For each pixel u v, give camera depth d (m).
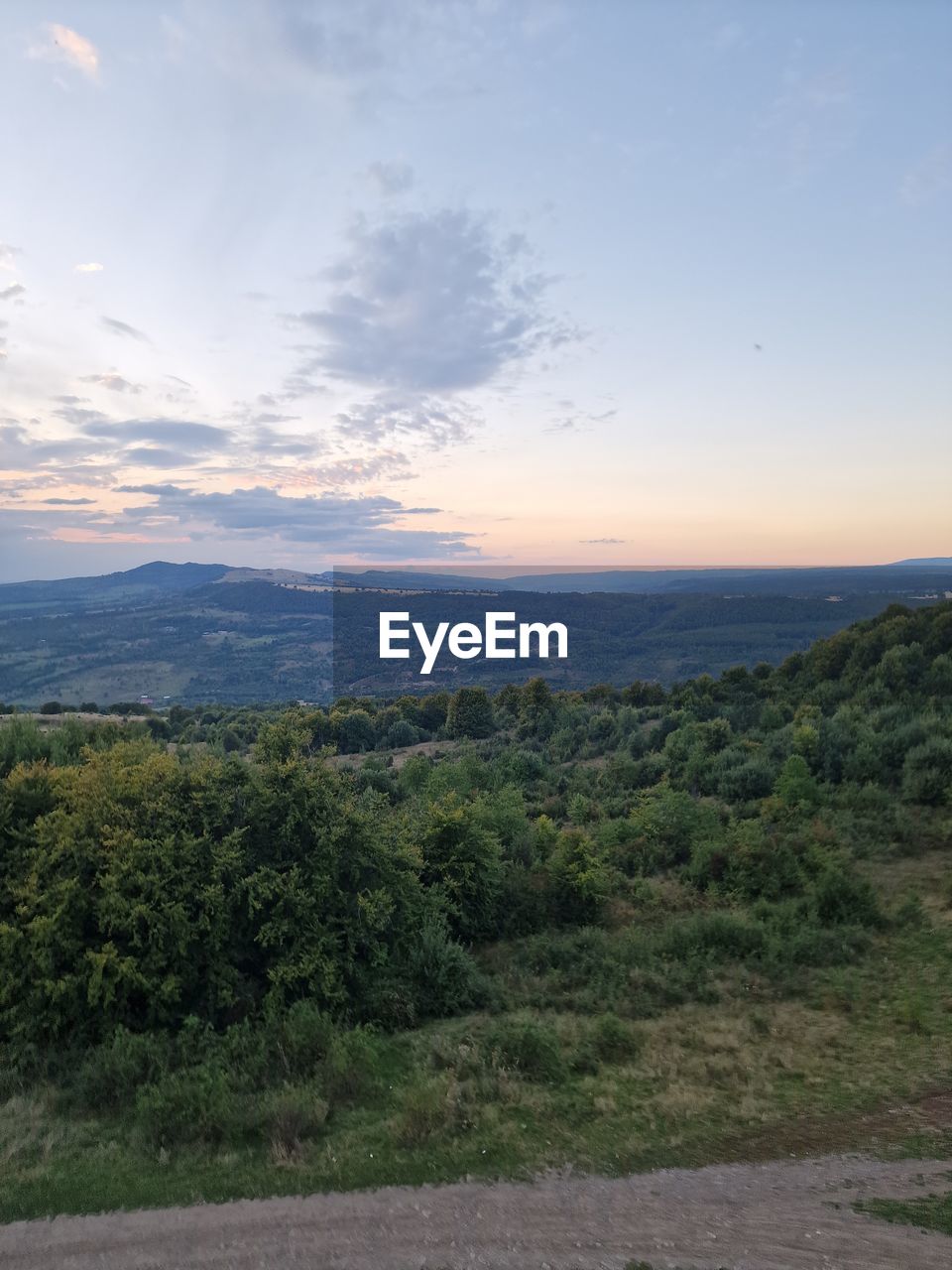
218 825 11.57
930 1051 8.89
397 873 13.25
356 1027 9.97
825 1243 5.20
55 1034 9.57
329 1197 6.02
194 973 10.29
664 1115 7.44
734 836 19.64
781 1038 9.65
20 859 11.06
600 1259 5.09
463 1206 5.84
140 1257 5.26
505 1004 11.65
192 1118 7.34
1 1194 6.24
